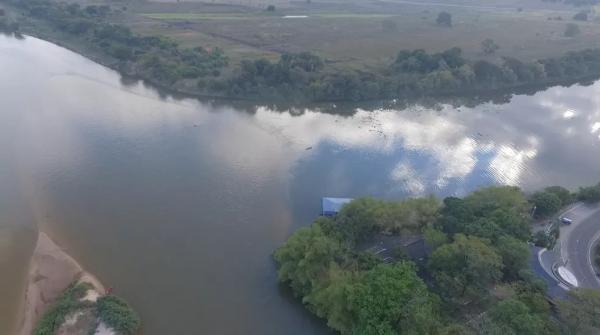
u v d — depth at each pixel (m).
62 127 141.00
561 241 95.50
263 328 78.75
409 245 92.06
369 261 82.94
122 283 85.38
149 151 131.75
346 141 144.00
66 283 83.06
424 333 66.06
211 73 183.75
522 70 199.88
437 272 80.94
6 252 90.81
